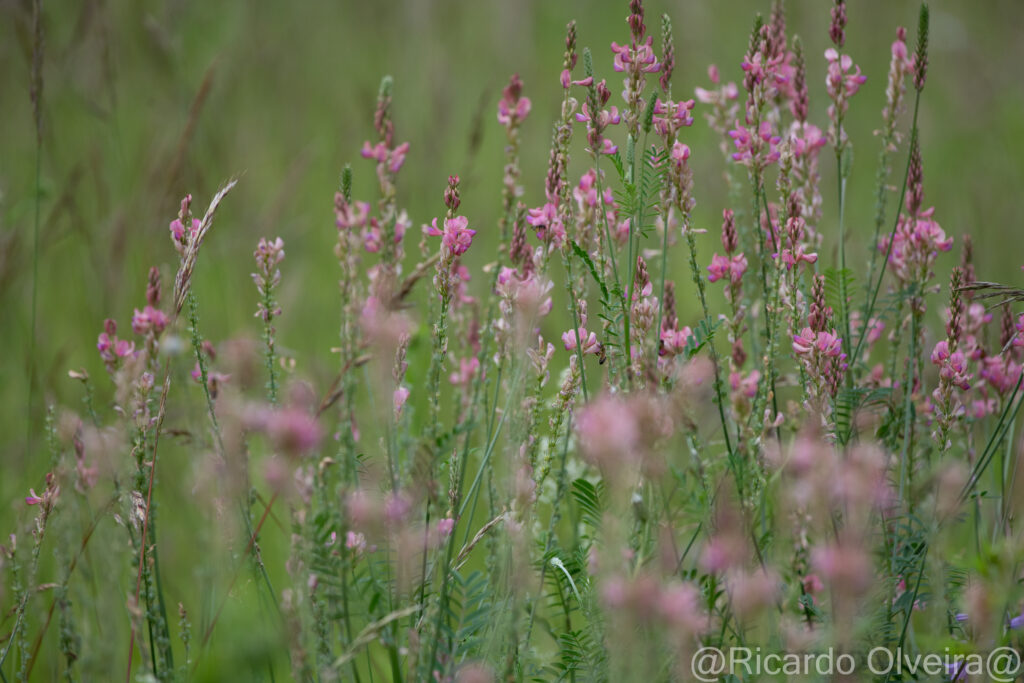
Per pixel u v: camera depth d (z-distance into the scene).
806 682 3.29
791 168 3.46
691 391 3.35
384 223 3.50
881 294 3.60
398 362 3.37
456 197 3.38
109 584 3.40
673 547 3.31
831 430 3.37
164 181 4.14
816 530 3.34
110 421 3.71
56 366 3.71
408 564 3.30
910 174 3.49
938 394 3.41
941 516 3.35
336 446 3.50
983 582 3.33
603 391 3.36
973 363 3.55
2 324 3.92
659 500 3.34
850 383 3.46
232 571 3.38
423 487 3.31
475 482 3.38
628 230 3.46
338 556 3.33
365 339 3.34
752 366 3.55
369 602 3.35
